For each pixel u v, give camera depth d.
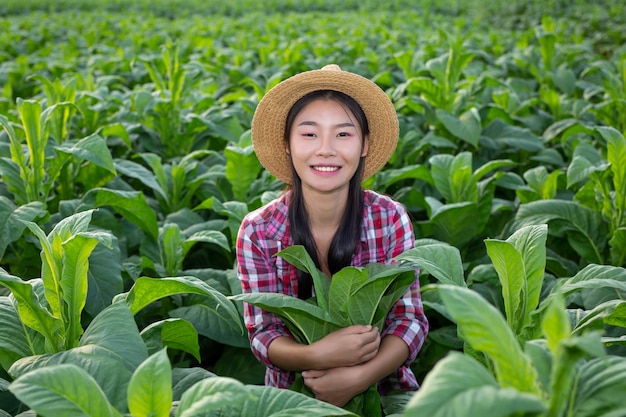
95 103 5.96
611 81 6.11
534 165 5.38
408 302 2.58
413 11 18.28
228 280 3.17
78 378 1.51
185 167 4.34
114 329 2.01
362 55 9.28
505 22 15.93
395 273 2.13
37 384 1.45
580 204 3.79
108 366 1.82
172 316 3.15
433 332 3.29
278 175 2.62
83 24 14.40
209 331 3.05
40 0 21.91
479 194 3.98
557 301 1.27
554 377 1.34
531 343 1.53
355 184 2.50
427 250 2.21
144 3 21.09
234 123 5.30
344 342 2.22
